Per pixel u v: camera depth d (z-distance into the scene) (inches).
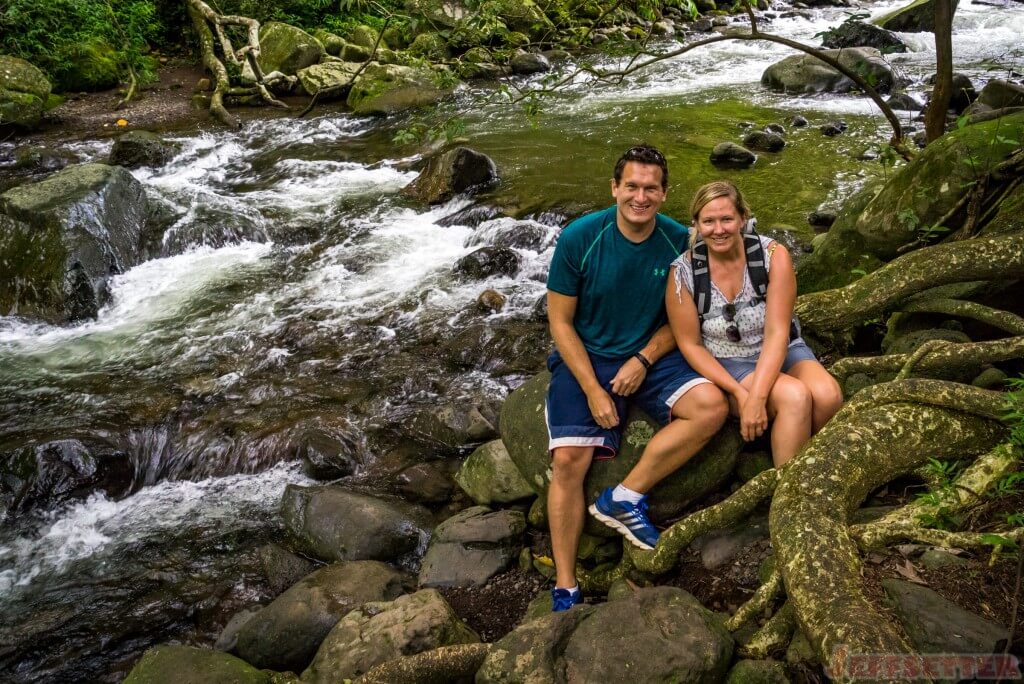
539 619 109.1
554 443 124.3
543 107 439.8
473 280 267.9
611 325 126.3
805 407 117.8
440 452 188.9
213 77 527.8
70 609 154.9
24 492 184.5
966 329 162.9
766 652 103.3
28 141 439.8
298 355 232.7
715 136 365.7
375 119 451.8
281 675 123.0
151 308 267.9
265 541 168.6
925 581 105.0
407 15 243.1
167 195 340.5
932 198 174.6
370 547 156.6
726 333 123.3
